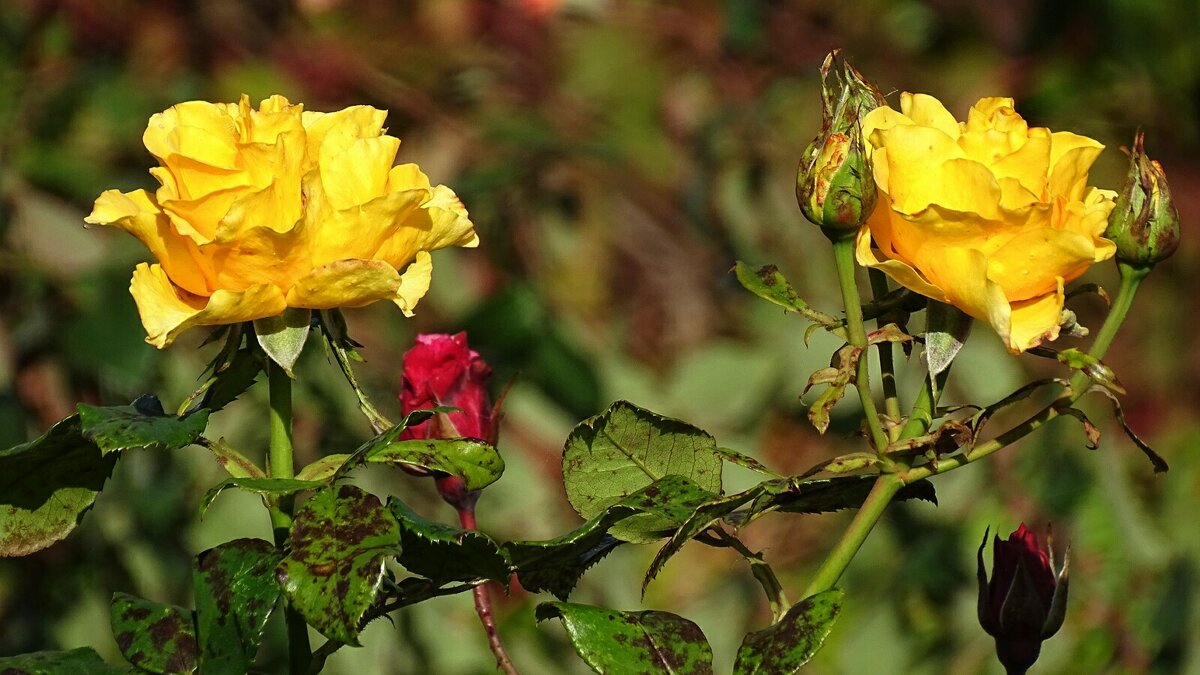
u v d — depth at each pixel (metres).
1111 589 1.94
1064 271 1.24
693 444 1.30
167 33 2.26
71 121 2.08
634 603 2.19
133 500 1.88
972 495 2.01
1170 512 2.20
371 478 1.93
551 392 1.99
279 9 2.35
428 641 1.92
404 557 1.27
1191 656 1.88
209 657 1.25
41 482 1.28
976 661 1.96
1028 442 2.00
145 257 1.86
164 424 1.25
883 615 1.99
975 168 1.24
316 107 2.33
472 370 1.37
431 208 1.26
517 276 2.23
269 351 1.25
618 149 2.34
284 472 1.28
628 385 2.20
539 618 1.26
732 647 2.19
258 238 1.23
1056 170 1.25
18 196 1.95
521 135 2.27
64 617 1.97
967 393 2.02
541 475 2.04
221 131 1.25
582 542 1.28
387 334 2.12
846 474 1.32
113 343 1.81
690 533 1.26
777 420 2.31
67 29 2.17
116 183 2.05
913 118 1.27
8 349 1.88
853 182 1.25
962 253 1.24
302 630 1.28
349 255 1.25
